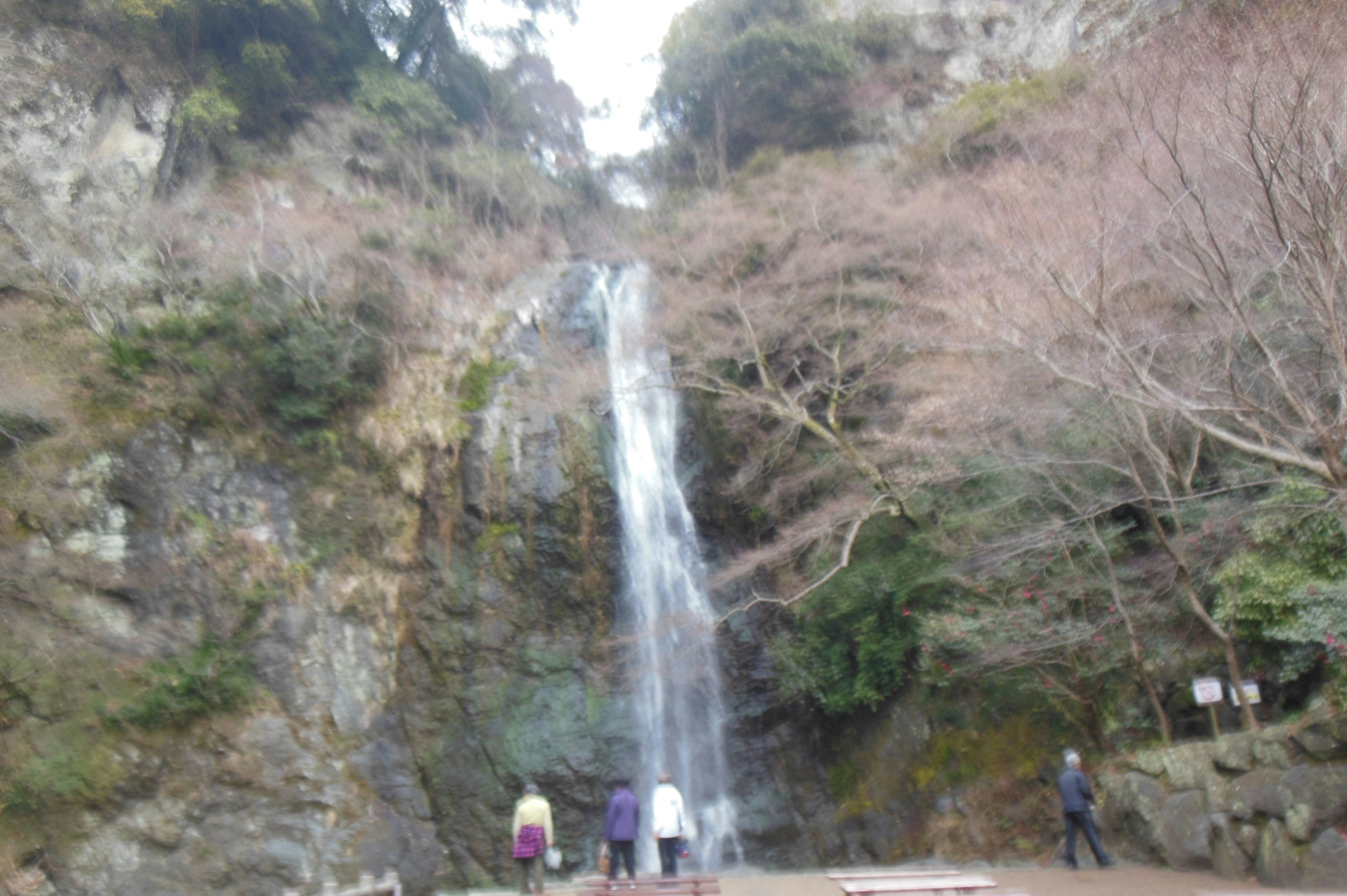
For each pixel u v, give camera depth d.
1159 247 10.85
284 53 24.95
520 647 17.91
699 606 19.47
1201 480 13.50
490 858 15.89
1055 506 13.66
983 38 29.70
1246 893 8.81
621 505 19.67
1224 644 11.16
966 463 14.28
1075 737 13.09
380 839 15.27
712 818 16.75
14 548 14.78
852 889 8.15
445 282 22.47
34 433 15.92
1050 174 15.38
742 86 29.34
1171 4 21.58
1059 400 12.85
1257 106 9.52
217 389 18.20
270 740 15.48
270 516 17.67
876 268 18.50
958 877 8.72
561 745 16.91
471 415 20.06
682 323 19.08
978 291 12.34
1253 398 11.51
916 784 14.56
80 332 17.72
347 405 19.50
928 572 14.88
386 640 17.66
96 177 20.58
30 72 20.50
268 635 16.47
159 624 15.53
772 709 17.58
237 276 19.48
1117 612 12.61
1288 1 11.56
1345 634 10.12
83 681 14.41
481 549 18.56
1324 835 8.86
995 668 13.70
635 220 29.25
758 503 18.98
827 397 19.06
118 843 13.62
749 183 23.61
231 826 14.41
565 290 23.80
